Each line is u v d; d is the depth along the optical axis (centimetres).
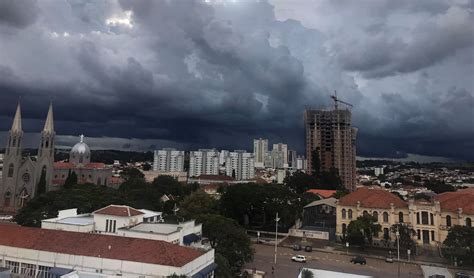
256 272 7888
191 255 5775
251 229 13438
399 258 9056
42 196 12225
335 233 12288
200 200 12812
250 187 13712
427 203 10900
